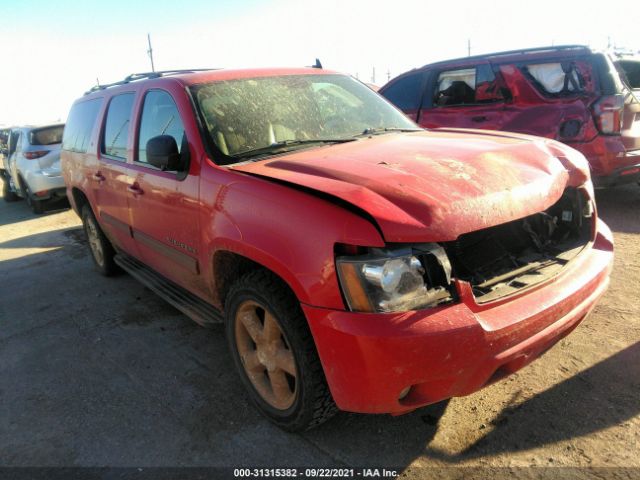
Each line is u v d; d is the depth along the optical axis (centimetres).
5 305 509
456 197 227
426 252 216
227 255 289
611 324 352
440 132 357
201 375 342
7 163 1191
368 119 376
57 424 302
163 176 339
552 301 237
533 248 277
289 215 236
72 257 664
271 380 274
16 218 1037
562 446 246
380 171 246
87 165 496
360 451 257
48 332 434
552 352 324
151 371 354
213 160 301
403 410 226
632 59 789
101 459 269
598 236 299
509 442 252
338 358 218
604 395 279
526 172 261
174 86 346
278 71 383
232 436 278
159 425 293
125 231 434
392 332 204
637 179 612
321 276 220
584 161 304
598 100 585
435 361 206
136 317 448
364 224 212
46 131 1024
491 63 669
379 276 208
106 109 469
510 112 653
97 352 388
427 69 746
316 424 259
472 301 217
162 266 392
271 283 254
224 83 348
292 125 338
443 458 247
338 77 410
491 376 230
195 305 370
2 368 377
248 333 288
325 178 247
